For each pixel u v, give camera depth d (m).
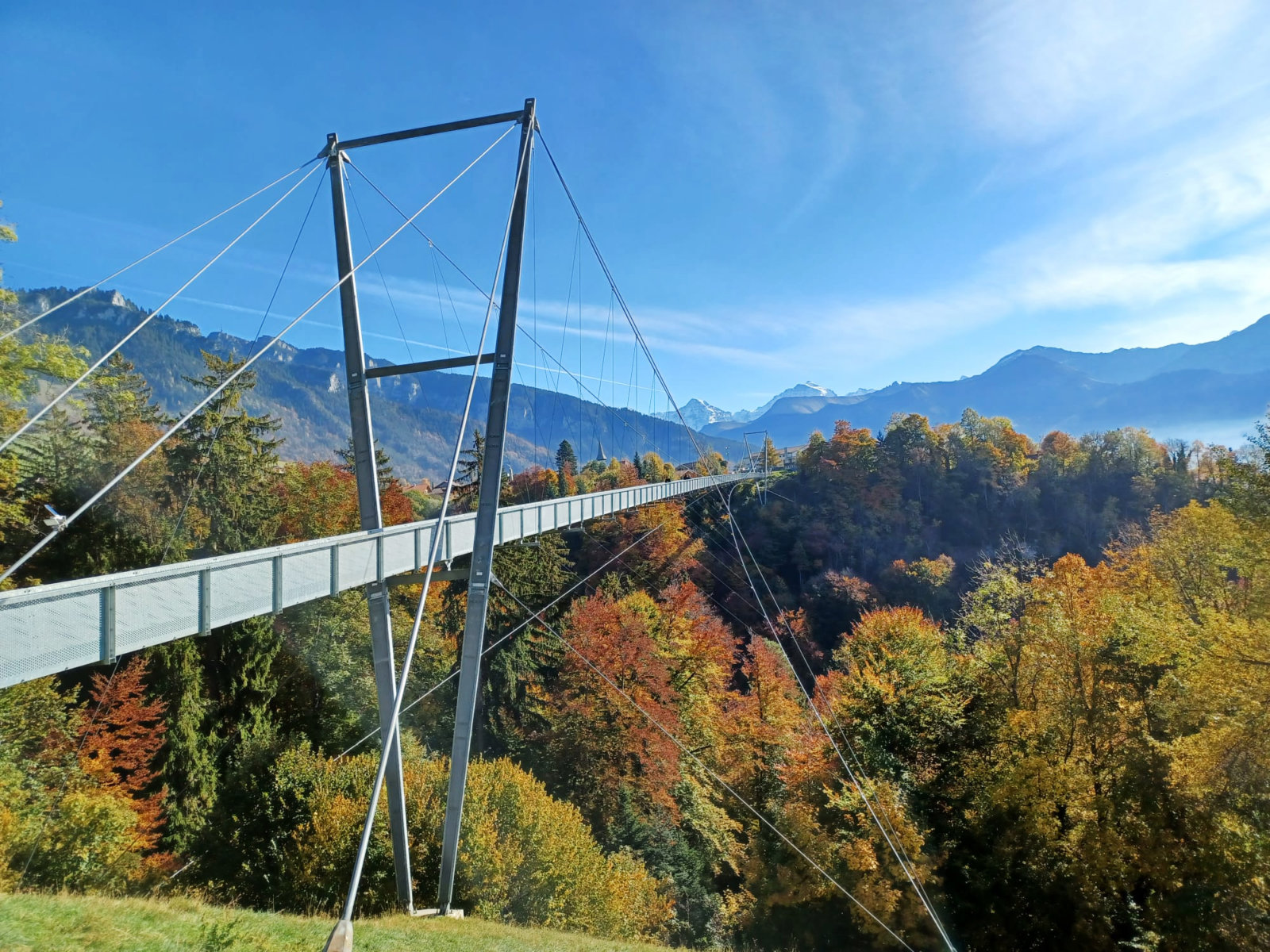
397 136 14.91
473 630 14.25
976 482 87.38
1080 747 26.81
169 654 23.55
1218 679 21.97
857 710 31.36
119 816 19.03
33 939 7.40
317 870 18.31
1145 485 79.44
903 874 24.06
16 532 24.28
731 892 28.08
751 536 83.88
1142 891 23.55
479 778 21.75
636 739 32.50
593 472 95.31
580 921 20.64
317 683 29.84
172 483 29.25
